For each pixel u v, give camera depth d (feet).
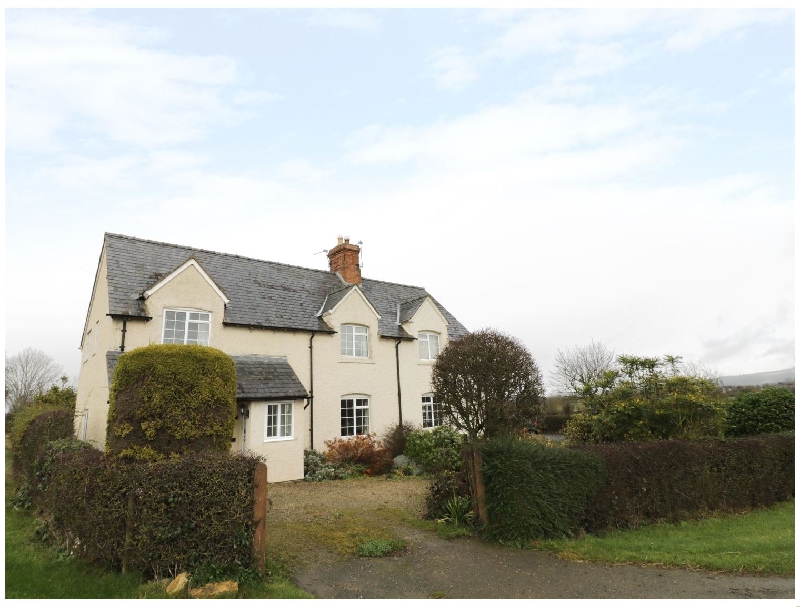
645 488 33.60
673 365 49.37
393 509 39.04
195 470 22.56
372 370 71.67
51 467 32.48
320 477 55.21
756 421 52.47
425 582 23.08
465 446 33.94
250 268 70.85
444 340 82.43
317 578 23.75
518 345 46.88
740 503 38.22
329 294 74.90
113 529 22.62
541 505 29.19
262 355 60.59
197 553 21.90
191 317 54.65
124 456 27.94
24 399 152.56
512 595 21.29
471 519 31.73
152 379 30.55
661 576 23.40
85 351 66.74
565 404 130.00
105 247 57.21
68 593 20.25
